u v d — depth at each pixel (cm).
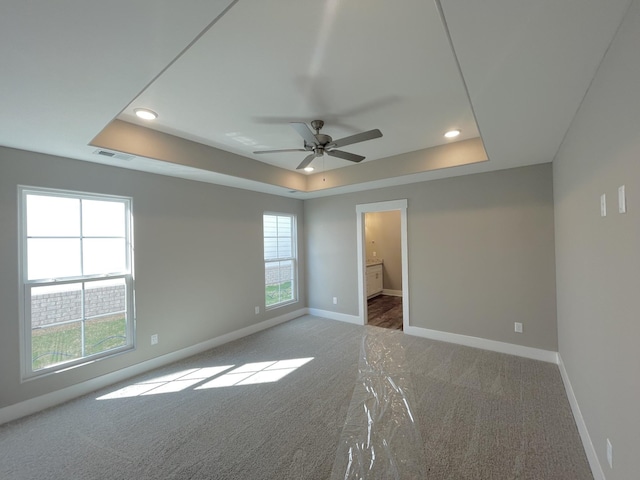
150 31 114
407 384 280
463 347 375
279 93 221
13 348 242
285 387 282
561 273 285
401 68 191
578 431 208
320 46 168
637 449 113
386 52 175
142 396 271
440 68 192
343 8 139
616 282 134
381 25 152
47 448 204
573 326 233
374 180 405
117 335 311
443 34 159
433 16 145
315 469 179
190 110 246
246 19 145
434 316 409
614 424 138
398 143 338
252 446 201
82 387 277
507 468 176
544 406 239
